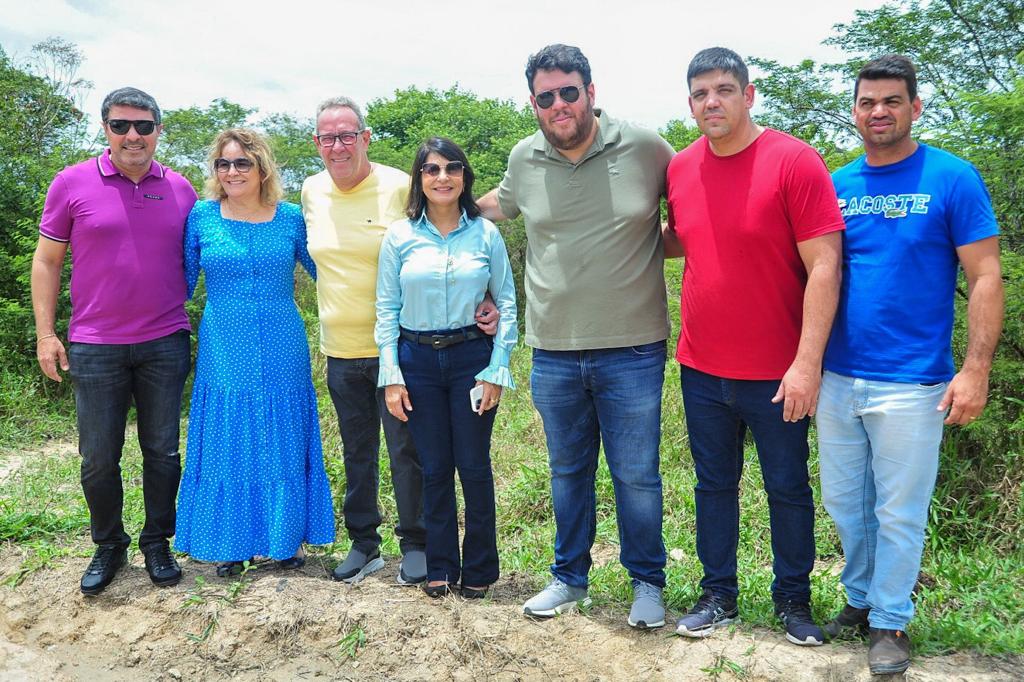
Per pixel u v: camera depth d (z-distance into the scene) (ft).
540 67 10.36
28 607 12.62
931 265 9.52
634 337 10.85
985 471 15.33
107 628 12.14
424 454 11.67
